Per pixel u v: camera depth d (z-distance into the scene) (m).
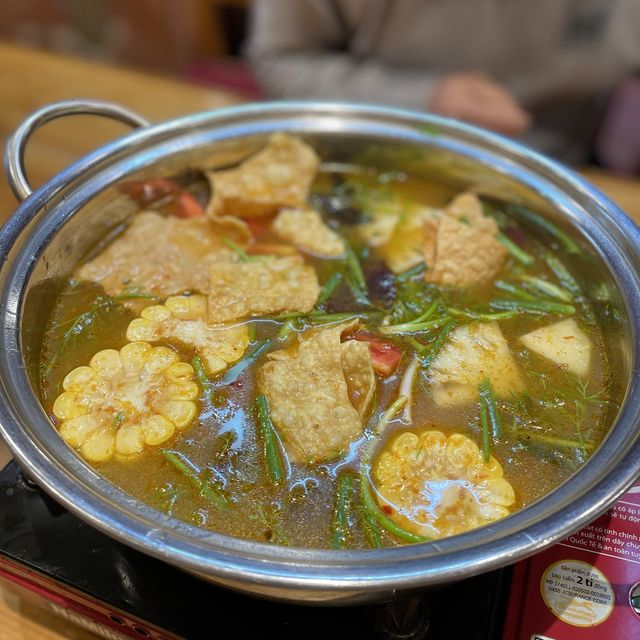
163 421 0.26
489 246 0.34
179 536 0.20
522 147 0.36
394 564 0.20
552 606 0.25
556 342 0.31
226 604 0.25
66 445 0.23
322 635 0.24
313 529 0.24
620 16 0.62
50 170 0.46
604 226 0.32
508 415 0.28
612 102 0.71
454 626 0.24
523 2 0.62
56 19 1.03
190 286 0.32
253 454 0.26
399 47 0.66
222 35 0.95
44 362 0.29
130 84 0.57
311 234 0.36
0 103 0.54
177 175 0.37
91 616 0.26
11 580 0.27
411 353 0.30
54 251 0.30
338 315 0.31
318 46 0.69
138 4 0.96
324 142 0.39
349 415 0.26
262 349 0.29
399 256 0.36
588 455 0.26
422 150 0.38
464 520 0.24
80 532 0.27
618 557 0.26
